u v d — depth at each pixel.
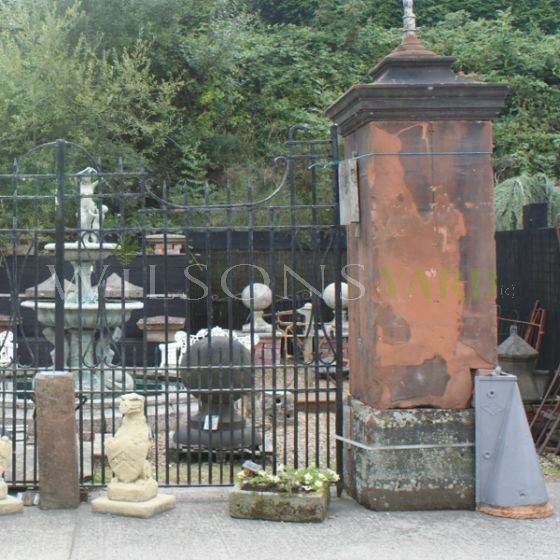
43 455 5.52
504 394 5.43
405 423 5.46
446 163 5.49
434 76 5.51
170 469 6.92
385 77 5.51
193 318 13.89
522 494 5.32
